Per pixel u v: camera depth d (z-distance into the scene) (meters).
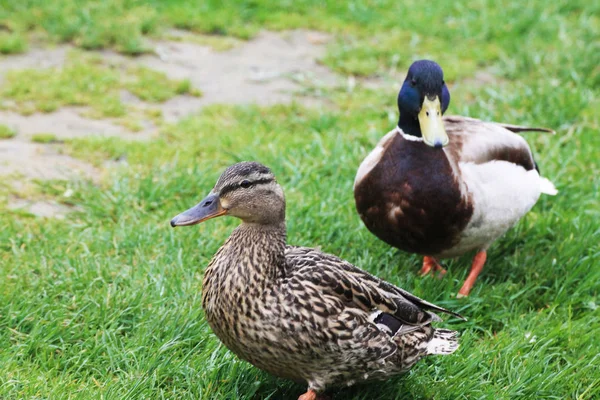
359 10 13.63
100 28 12.17
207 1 13.48
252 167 5.54
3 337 6.27
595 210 8.83
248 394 5.91
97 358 6.14
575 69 11.98
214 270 5.61
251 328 5.45
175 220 5.55
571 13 14.18
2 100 10.49
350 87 11.55
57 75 11.19
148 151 9.53
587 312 7.30
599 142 10.16
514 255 8.05
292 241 7.98
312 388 5.69
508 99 11.09
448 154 7.12
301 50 12.70
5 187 8.60
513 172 7.46
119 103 10.70
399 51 12.59
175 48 12.38
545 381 6.31
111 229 7.93
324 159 9.53
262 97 11.30
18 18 12.35
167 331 6.45
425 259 7.84
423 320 5.87
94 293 6.86
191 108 10.88
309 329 5.41
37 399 5.61
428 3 14.12
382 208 7.21
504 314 7.20
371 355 5.59
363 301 5.61
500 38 13.24
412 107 7.07
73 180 8.82
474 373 6.39
